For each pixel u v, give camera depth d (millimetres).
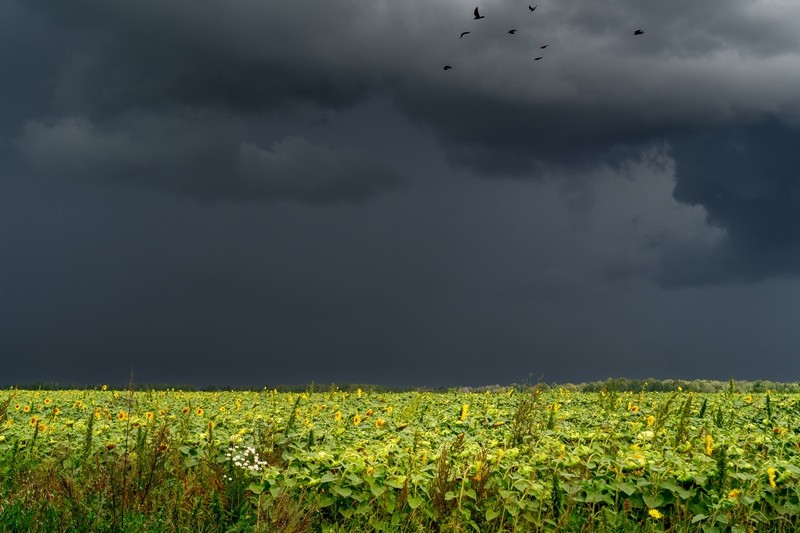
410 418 10234
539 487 5922
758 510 5867
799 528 5641
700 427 8539
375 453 6941
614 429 8289
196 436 7961
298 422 9789
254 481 6434
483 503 5898
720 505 5574
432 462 6695
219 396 16797
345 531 5926
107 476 6051
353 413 11828
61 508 5723
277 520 5422
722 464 5727
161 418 9258
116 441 7797
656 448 7363
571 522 5883
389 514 5953
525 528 5820
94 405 13531
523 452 7035
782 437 8102
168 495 6113
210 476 6234
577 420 10656
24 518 5832
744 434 8281
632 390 18375
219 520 5977
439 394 16172
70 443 7562
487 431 9430
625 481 6102
